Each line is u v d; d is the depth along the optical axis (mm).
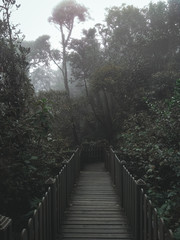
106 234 4879
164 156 5941
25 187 5117
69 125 16438
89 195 7844
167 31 17672
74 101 18578
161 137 6762
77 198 7512
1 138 4938
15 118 5730
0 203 4766
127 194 5617
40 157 6141
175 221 4633
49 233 4223
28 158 5270
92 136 18922
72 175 8500
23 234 2711
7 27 6441
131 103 15422
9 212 5137
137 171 7641
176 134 6461
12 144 5070
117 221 5555
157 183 6289
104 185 9258
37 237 3344
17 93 6133
